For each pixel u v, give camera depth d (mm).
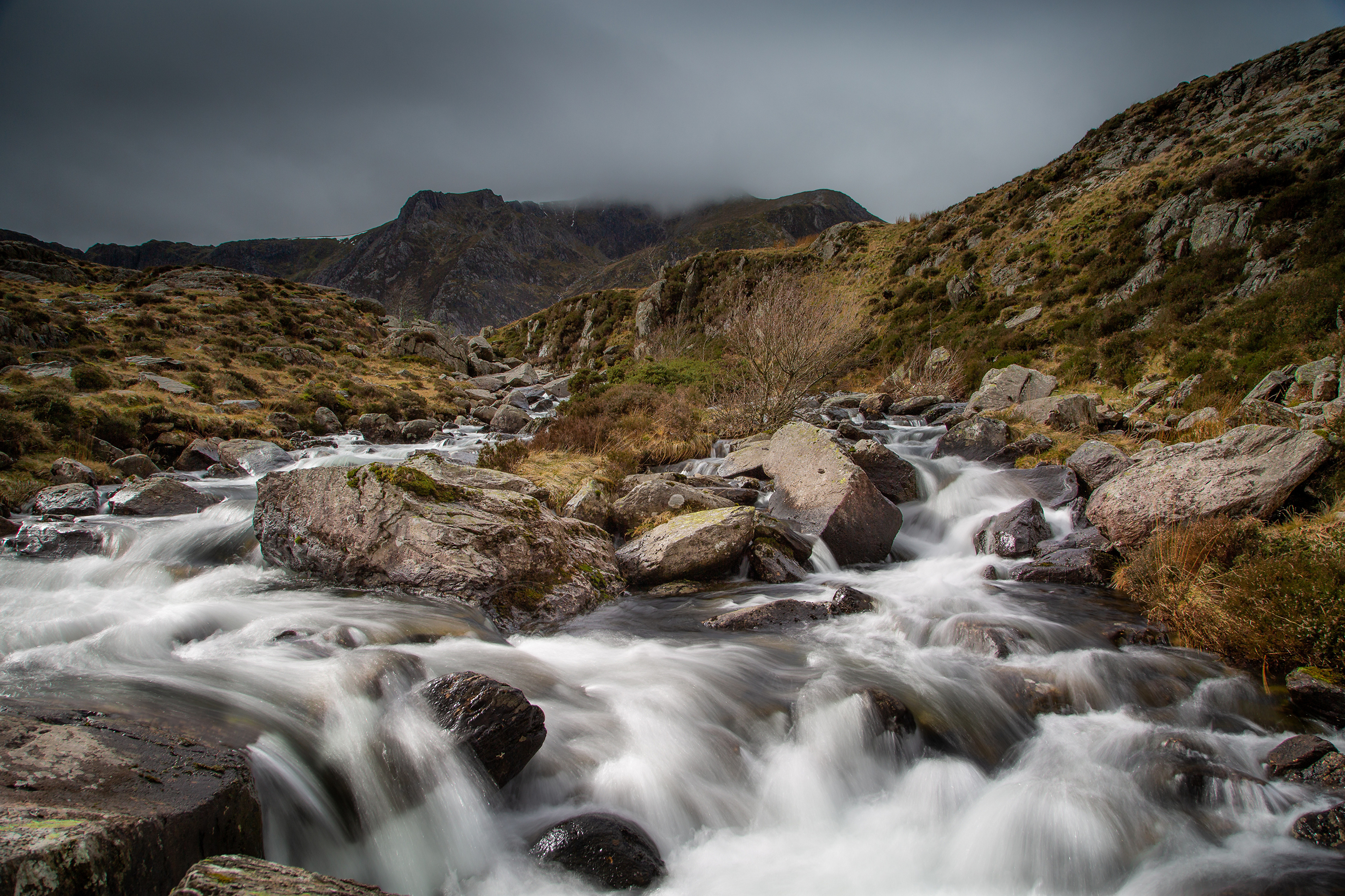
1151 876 3957
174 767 3229
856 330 23844
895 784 4969
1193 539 7742
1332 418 10203
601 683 5809
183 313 37031
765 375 18250
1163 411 17359
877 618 7629
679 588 8773
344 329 46531
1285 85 38125
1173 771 4727
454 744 4254
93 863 2295
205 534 9609
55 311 31094
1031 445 14789
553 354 66938
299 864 3543
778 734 5293
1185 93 45031
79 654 5246
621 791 4555
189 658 5305
